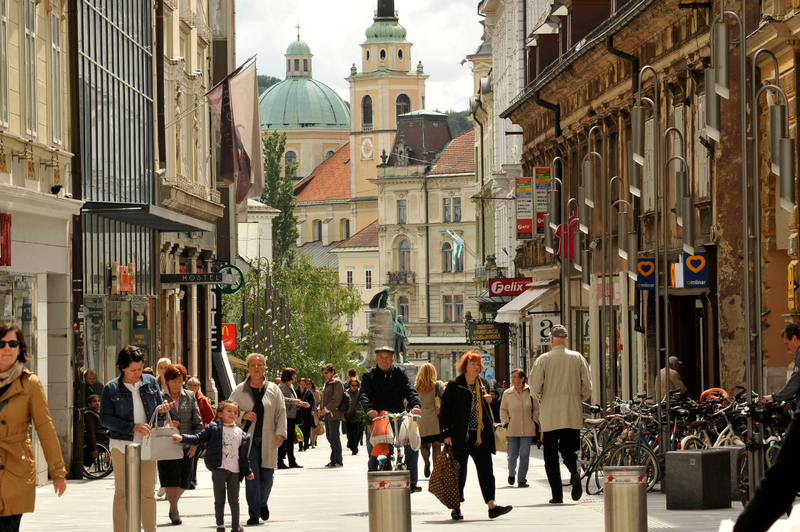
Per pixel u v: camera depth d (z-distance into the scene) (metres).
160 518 26.58
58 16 40.50
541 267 70.19
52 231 38.94
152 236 58.91
